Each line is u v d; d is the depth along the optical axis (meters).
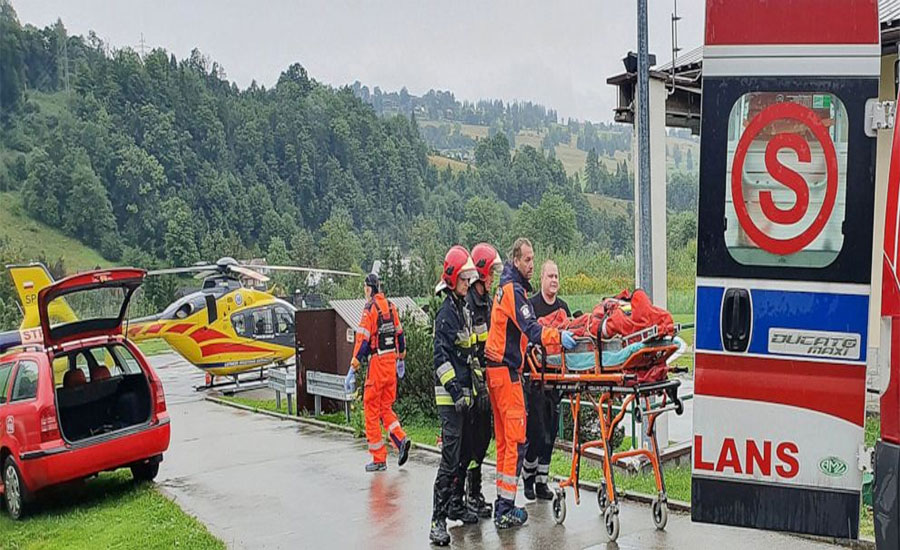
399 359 8.77
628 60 8.59
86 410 8.83
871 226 4.06
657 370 5.71
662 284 8.56
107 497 8.48
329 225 83.88
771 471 4.16
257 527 6.88
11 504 8.09
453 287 6.37
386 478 8.32
